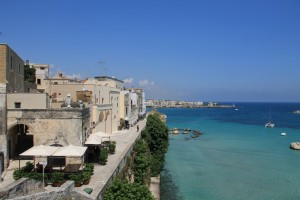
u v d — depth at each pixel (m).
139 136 72.06
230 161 77.56
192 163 75.00
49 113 41.53
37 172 35.22
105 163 43.03
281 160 79.06
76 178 33.28
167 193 52.38
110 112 77.75
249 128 162.50
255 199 49.94
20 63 55.09
